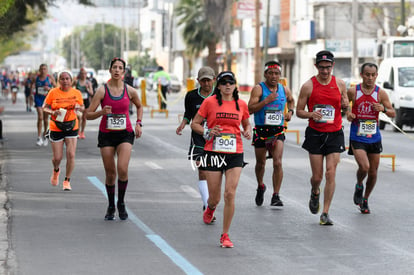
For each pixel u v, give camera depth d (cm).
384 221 2112
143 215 2184
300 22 12319
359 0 11612
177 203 2388
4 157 3606
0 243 1814
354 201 2261
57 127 2642
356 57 8969
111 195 2119
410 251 1739
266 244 1811
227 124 1808
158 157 3653
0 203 2372
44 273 1536
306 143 2119
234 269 1570
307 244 1812
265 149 2300
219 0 13100
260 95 2266
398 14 11319
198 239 1867
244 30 15200
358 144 2225
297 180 2902
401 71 5481
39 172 3089
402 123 5359
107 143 2095
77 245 1792
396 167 3322
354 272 1548
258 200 2350
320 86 2081
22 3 6431
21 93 14738
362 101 2231
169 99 11575
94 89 6072
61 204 2362
